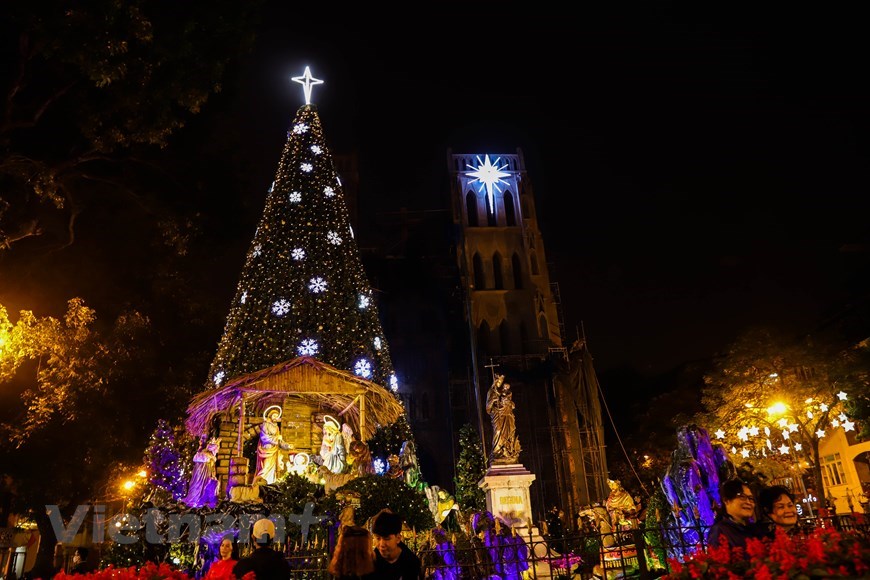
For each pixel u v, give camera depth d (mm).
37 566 20859
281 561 6656
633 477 48344
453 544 12898
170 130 15781
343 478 19141
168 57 14844
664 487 11734
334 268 28031
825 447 35625
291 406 23984
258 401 23688
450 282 60531
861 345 30781
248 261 27688
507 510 19078
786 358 30812
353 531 5785
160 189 20250
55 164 17156
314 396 24062
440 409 54938
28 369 20703
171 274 25516
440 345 57406
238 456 20141
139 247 23781
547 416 51531
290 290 26766
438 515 22422
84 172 19156
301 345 25688
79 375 18406
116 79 13766
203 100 15867
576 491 46875
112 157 18516
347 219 30406
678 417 36812
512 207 63594
